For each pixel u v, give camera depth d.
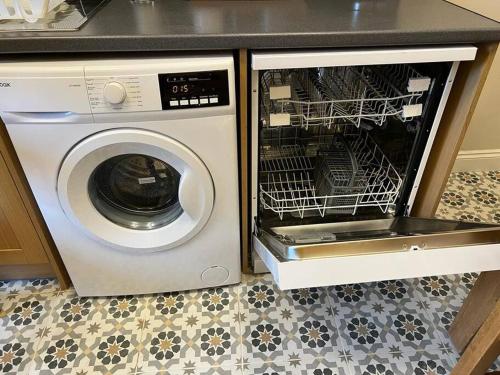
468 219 1.77
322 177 1.42
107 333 1.31
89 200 1.15
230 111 1.01
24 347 1.27
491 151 2.01
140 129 1.01
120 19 1.05
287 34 0.94
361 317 1.36
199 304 1.40
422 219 1.24
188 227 1.20
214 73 0.95
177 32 0.94
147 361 1.23
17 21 1.01
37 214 1.22
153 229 1.24
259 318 1.36
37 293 1.44
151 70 0.92
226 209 1.20
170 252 1.28
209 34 0.93
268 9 1.16
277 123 1.09
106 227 1.20
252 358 1.24
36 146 1.01
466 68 1.12
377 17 1.09
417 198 1.43
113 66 0.92
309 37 0.95
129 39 0.92
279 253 0.98
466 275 1.50
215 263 1.35
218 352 1.25
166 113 0.98
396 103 1.20
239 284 1.48
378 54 0.98
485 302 1.10
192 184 1.11
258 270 1.49
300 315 1.36
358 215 1.38
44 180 1.07
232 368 1.21
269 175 1.46
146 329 1.32
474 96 1.11
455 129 1.20
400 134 1.31
